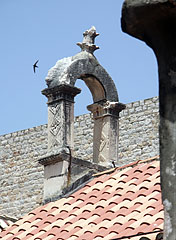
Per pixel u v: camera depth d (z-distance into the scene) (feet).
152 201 58.70
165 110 27.91
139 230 53.88
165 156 27.73
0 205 151.64
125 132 132.46
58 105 69.62
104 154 70.69
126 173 65.92
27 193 147.02
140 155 128.98
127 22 27.84
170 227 27.20
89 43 72.23
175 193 27.35
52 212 64.95
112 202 61.52
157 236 49.01
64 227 61.11
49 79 70.44
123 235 54.19
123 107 72.08
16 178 150.30
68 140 68.74
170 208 27.35
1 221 66.80
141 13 27.45
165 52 27.94
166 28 27.71
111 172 67.41
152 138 127.95
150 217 55.77
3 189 151.94
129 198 60.85
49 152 68.90
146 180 62.95
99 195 64.03
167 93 27.91
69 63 70.59
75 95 70.18
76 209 63.62
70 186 66.90
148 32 28.02
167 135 27.78
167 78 27.94
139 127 130.52
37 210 66.80
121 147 132.36
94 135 72.08
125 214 58.39
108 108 71.31
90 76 71.15
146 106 130.52
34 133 148.66
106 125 71.15
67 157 67.67
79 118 139.64
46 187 68.28
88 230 58.29
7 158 152.76
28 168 148.25
